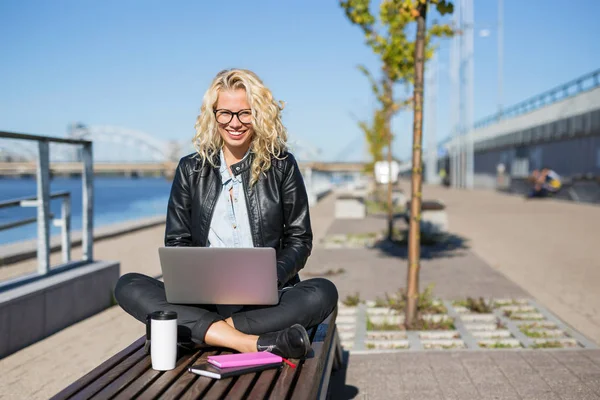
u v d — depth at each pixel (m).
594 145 28.98
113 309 6.64
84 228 6.74
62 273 6.16
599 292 7.50
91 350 5.11
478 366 4.54
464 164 52.59
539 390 4.02
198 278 2.82
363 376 4.38
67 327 5.89
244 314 2.93
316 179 32.56
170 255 2.79
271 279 2.82
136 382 2.39
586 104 30.03
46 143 5.94
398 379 4.30
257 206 3.14
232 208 3.15
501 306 6.75
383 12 10.54
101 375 2.48
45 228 5.98
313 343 2.91
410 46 10.99
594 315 6.27
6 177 5.75
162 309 2.89
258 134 3.09
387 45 10.93
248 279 2.82
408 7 5.51
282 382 2.40
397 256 10.84
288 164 3.22
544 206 25.86
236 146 3.14
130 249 12.54
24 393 4.11
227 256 2.77
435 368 4.52
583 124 29.12
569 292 7.52
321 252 11.55
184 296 2.88
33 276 5.88
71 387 2.31
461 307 6.64
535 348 5.06
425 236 12.99
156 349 2.54
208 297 2.87
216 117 3.09
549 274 8.88
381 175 13.37
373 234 14.49
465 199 33.12
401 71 11.29
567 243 12.70
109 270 6.73
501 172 46.66
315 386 2.49
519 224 17.38
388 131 14.55
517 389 4.04
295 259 3.10
